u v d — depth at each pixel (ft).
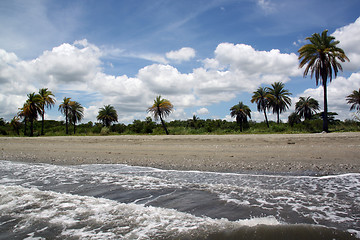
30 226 10.23
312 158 23.35
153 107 107.76
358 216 10.26
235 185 15.90
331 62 74.18
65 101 146.00
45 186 17.03
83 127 178.40
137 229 9.54
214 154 28.09
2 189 16.24
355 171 18.49
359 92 117.08
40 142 50.93
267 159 24.07
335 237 8.45
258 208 11.43
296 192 13.99
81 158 29.53
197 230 9.27
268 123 133.90
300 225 9.43
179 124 158.81
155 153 30.76
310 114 160.04
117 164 25.40
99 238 8.86
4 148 42.70
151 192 14.73
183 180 17.78
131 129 135.33
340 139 33.47
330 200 12.41
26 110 125.39
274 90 143.33
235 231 9.09
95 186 16.55
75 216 11.17
